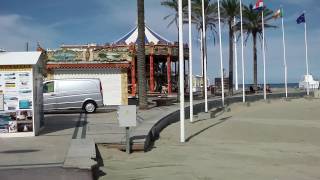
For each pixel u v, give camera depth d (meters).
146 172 13.70
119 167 14.37
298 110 37.31
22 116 18.47
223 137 22.16
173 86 64.19
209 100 42.25
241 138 21.97
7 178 11.59
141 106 32.09
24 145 16.38
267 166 15.00
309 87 73.06
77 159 13.40
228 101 47.84
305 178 13.30
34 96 18.69
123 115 16.59
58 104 30.06
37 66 19.36
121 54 37.84
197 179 12.88
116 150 16.80
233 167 14.69
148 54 59.25
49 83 30.23
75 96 30.27
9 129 18.41
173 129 24.28
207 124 26.33
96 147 16.39
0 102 18.33
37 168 12.59
